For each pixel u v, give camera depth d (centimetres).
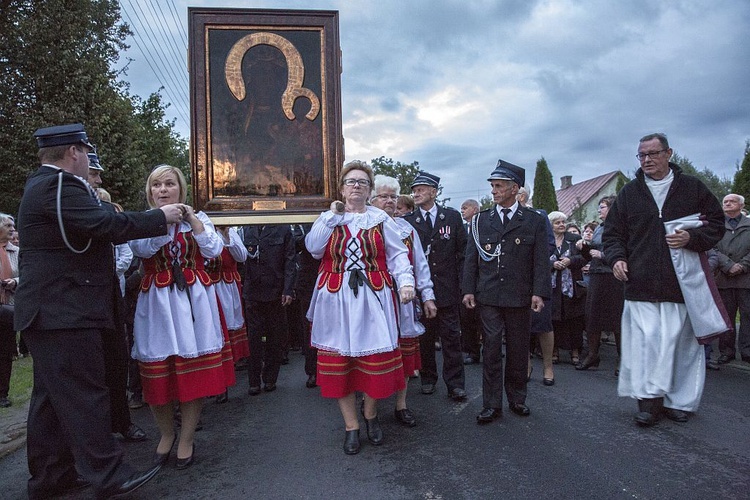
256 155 388
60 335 262
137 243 318
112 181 1570
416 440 369
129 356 478
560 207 3828
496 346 407
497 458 332
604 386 510
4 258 528
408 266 364
